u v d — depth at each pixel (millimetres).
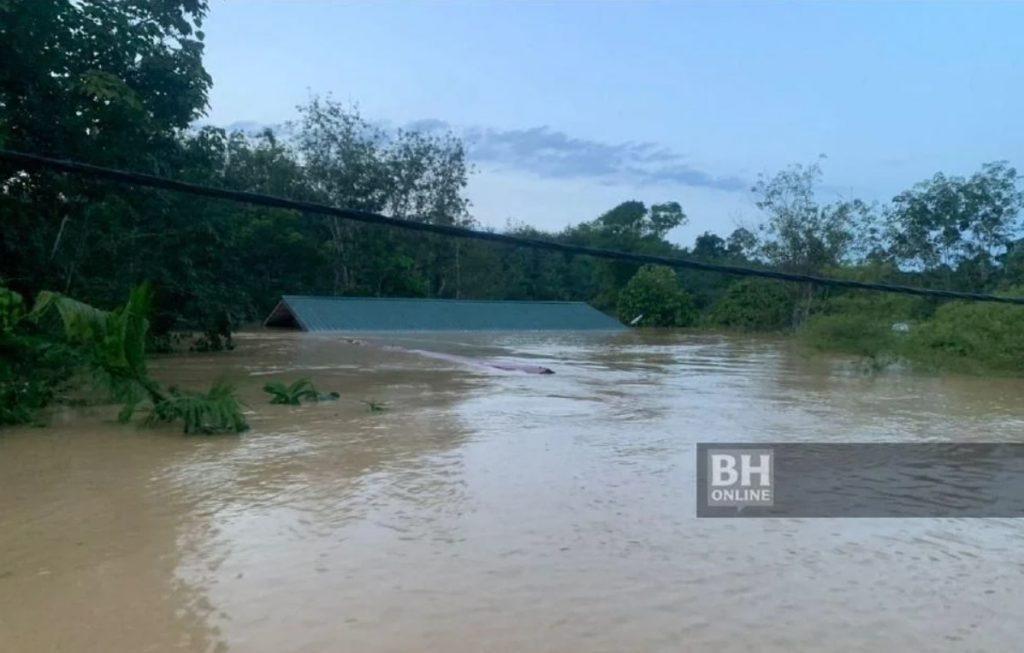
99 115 13695
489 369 15789
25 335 9602
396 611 3672
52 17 12484
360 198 42938
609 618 3633
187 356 18781
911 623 3660
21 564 4266
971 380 15133
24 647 3295
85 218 15086
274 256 39688
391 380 13469
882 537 4953
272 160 41125
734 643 3408
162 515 5172
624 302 41688
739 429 8648
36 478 6160
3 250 13398
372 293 42469
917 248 32594
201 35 15992
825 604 3859
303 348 21609
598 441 7812
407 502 5504
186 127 16688
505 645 3344
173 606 3719
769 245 34188
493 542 4672
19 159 4188
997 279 31312
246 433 8141
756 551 4621
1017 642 3480
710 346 25281
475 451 7246
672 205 54344
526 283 50031
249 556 4402
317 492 5758
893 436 8406
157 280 18062
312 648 3301
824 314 22719
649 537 4828
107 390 8586
